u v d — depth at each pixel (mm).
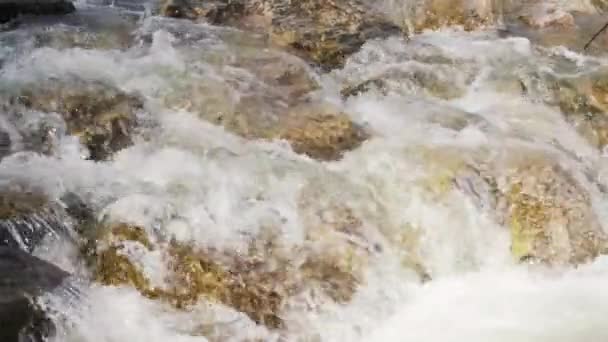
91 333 5391
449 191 6656
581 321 6008
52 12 9406
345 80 8180
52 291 5426
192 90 7562
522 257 6508
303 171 6668
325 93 7898
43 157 6719
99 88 7426
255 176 6539
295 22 9078
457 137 7230
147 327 5562
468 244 6488
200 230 6047
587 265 6578
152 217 6062
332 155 6934
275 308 5770
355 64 8453
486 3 9523
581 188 6926
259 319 5723
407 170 6777
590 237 6688
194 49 8414
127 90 7469
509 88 8109
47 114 7055
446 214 6535
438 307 6078
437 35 9172
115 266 5812
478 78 8242
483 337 5801
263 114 7363
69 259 5879
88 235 5953
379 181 6672
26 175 6426
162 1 10047
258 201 6328
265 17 9234
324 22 9125
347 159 6879
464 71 8312
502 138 7305
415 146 7051
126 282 5766
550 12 9914
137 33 8852
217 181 6457
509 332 5855
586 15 10078
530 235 6566
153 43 8453
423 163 6848
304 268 5961
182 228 6027
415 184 6668
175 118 7199
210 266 5840
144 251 5871
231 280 5809
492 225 6586
